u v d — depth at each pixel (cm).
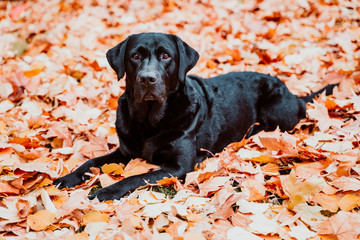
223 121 307
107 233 191
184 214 201
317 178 218
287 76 421
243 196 213
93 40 527
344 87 354
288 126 334
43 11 671
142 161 280
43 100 382
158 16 639
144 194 226
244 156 267
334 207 208
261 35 522
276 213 210
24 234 196
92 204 212
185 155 268
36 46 525
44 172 237
